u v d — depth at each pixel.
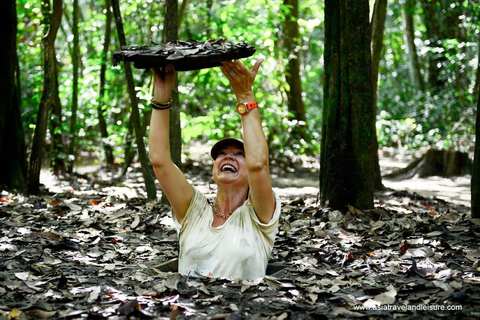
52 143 11.24
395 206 8.09
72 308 3.70
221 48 3.88
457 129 15.02
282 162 14.20
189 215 4.33
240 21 12.55
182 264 4.34
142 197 8.64
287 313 3.64
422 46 18.88
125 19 13.37
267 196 4.11
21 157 9.08
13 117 9.04
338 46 7.16
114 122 14.34
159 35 13.71
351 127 7.12
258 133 4.04
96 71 13.92
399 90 19.78
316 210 7.02
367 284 4.31
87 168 13.24
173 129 7.55
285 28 15.81
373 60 11.05
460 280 4.31
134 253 5.30
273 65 13.80
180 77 13.38
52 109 11.15
